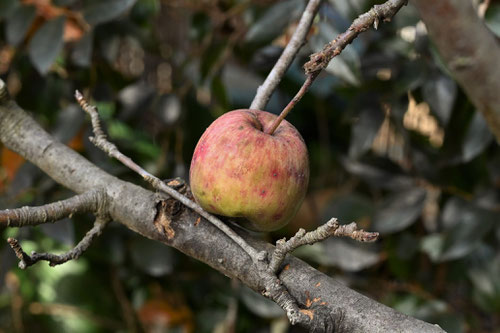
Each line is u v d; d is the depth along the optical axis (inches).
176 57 73.2
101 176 50.4
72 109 62.7
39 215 48.3
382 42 60.9
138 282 70.9
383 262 67.5
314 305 46.5
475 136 58.6
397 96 61.0
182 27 74.6
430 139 65.6
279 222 48.1
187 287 70.7
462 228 60.2
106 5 59.8
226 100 63.4
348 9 57.6
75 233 64.4
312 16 50.9
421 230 66.4
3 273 63.0
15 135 51.9
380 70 61.6
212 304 70.2
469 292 66.9
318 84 68.6
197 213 48.5
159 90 69.8
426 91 59.1
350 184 72.1
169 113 67.1
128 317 70.0
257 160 47.3
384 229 61.4
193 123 70.3
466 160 58.8
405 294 65.5
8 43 63.1
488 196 60.7
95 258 68.2
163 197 48.8
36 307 73.3
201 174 47.8
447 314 61.3
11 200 61.1
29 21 60.4
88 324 74.2
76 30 64.4
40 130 52.0
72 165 51.1
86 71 68.2
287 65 50.7
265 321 68.9
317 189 74.9
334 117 76.8
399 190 63.1
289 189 47.6
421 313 61.6
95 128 49.8
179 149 67.2
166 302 70.0
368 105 62.7
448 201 61.5
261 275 47.0
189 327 69.0
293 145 47.8
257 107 50.3
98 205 49.3
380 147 69.4
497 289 61.7
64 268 72.9
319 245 66.2
